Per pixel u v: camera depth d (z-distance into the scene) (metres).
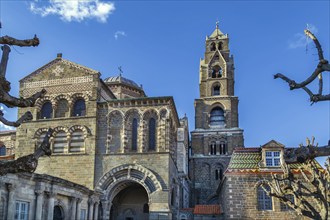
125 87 67.69
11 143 67.50
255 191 40.91
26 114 15.28
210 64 84.62
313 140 26.77
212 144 78.62
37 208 32.44
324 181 26.88
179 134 63.88
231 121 79.19
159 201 43.97
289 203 27.09
